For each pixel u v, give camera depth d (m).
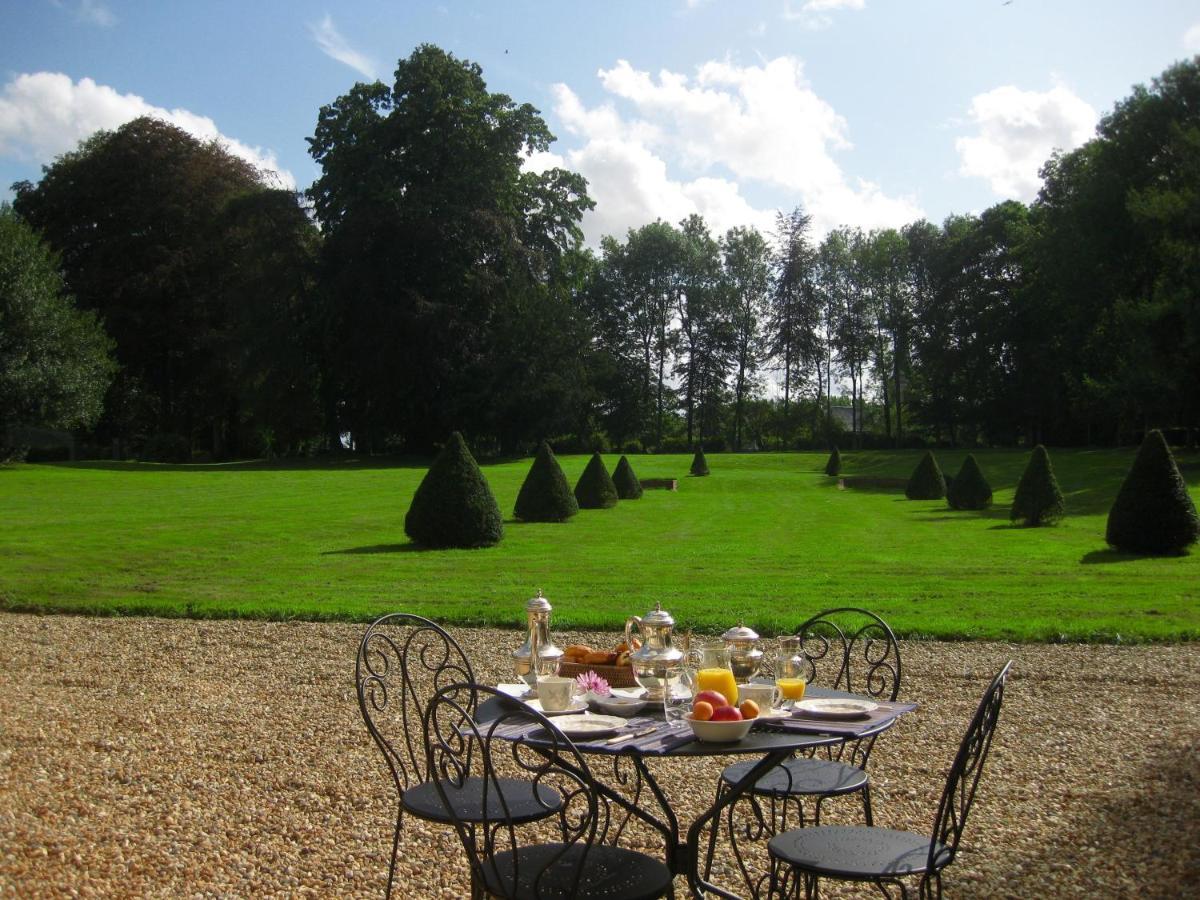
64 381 39.22
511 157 52.12
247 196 49.12
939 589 14.16
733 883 4.69
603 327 73.31
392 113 50.50
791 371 75.56
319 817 5.45
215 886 4.53
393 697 8.44
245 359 48.84
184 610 13.01
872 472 47.22
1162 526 18.11
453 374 50.34
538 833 5.23
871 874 3.71
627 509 30.41
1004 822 5.35
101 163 50.44
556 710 4.16
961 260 61.56
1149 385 39.50
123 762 6.47
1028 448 61.56
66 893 4.39
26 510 26.94
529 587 14.98
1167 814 5.36
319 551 19.84
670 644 4.29
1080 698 8.19
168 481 36.38
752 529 24.31
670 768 6.35
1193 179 40.06
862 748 6.67
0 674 9.39
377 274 50.12
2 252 38.22
